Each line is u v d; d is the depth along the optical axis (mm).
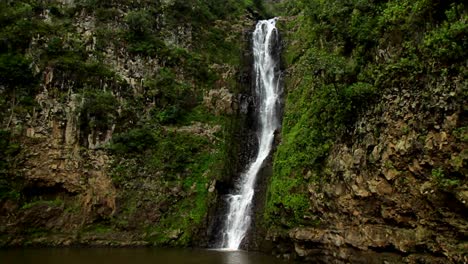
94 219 27047
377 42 17656
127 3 33906
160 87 31469
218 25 37406
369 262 16656
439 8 14484
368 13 18891
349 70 18500
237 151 31266
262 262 20453
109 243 26266
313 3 27250
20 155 26562
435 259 13938
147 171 28594
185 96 32125
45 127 27516
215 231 27281
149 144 29391
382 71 16594
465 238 13031
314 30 25844
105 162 27984
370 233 16578
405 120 15031
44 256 21500
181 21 35406
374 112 16797
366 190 16703
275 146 29984
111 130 28859
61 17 31469
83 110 28266
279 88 33781
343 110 18578
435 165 13664
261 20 41000
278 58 35500
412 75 14961
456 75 13156
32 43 28812
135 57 31891
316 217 20422
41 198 27062
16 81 27625
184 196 28266
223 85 33688
